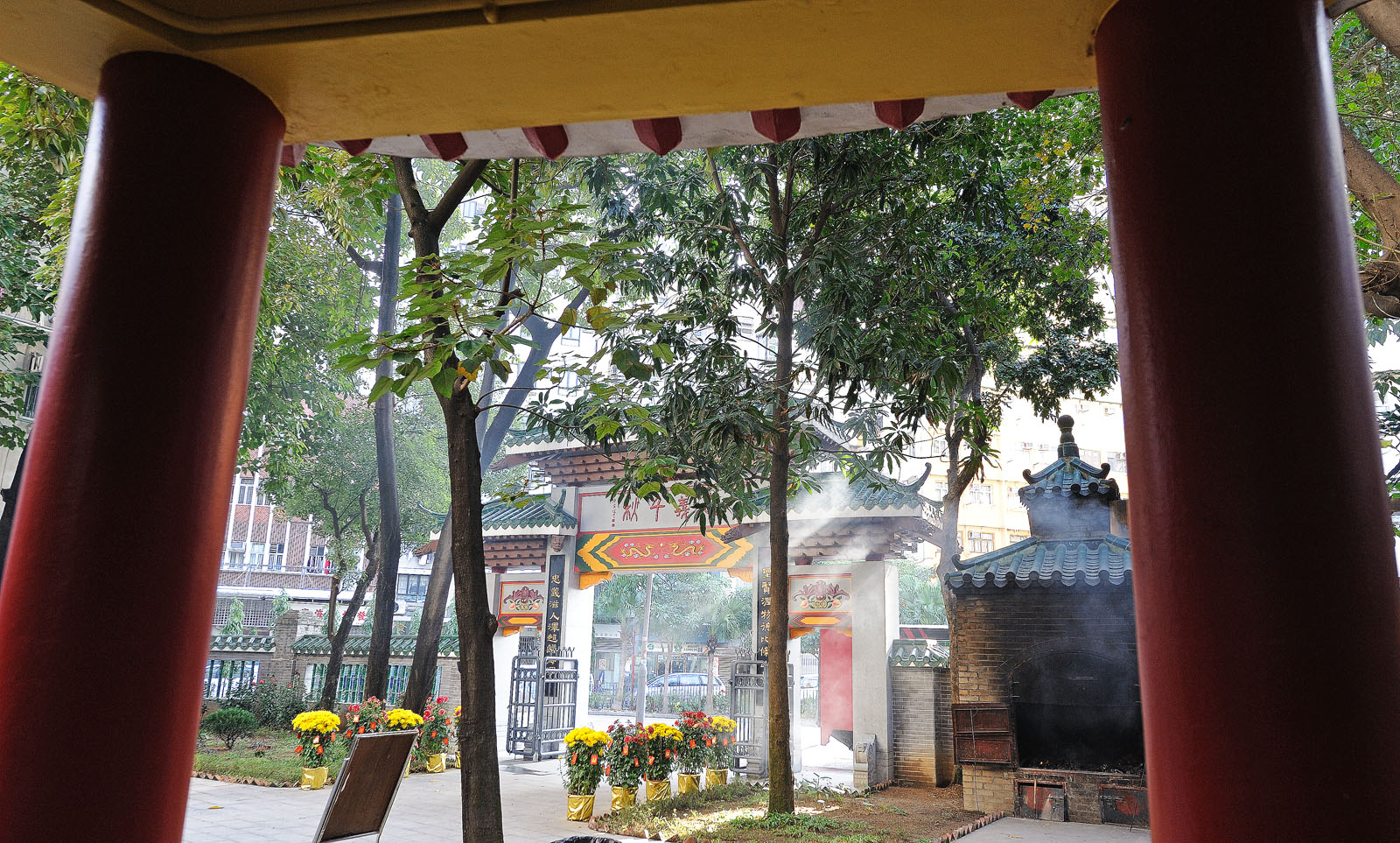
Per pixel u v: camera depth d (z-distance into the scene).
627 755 9.75
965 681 10.63
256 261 2.42
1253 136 1.81
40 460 2.07
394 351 4.54
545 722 14.38
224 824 8.66
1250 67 1.84
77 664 1.95
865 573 12.59
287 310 13.62
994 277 11.34
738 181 9.70
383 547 15.04
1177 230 1.83
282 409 15.16
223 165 2.32
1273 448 1.67
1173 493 1.75
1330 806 1.53
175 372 2.14
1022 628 10.55
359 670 18.22
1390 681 1.59
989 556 11.30
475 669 5.39
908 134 8.38
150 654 2.02
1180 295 1.80
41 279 10.98
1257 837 1.56
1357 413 1.70
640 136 2.97
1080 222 10.58
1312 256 1.75
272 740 15.59
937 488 38.03
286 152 3.04
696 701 30.52
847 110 2.78
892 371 7.80
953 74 2.39
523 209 4.77
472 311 5.04
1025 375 11.66
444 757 13.45
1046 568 10.53
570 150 3.07
